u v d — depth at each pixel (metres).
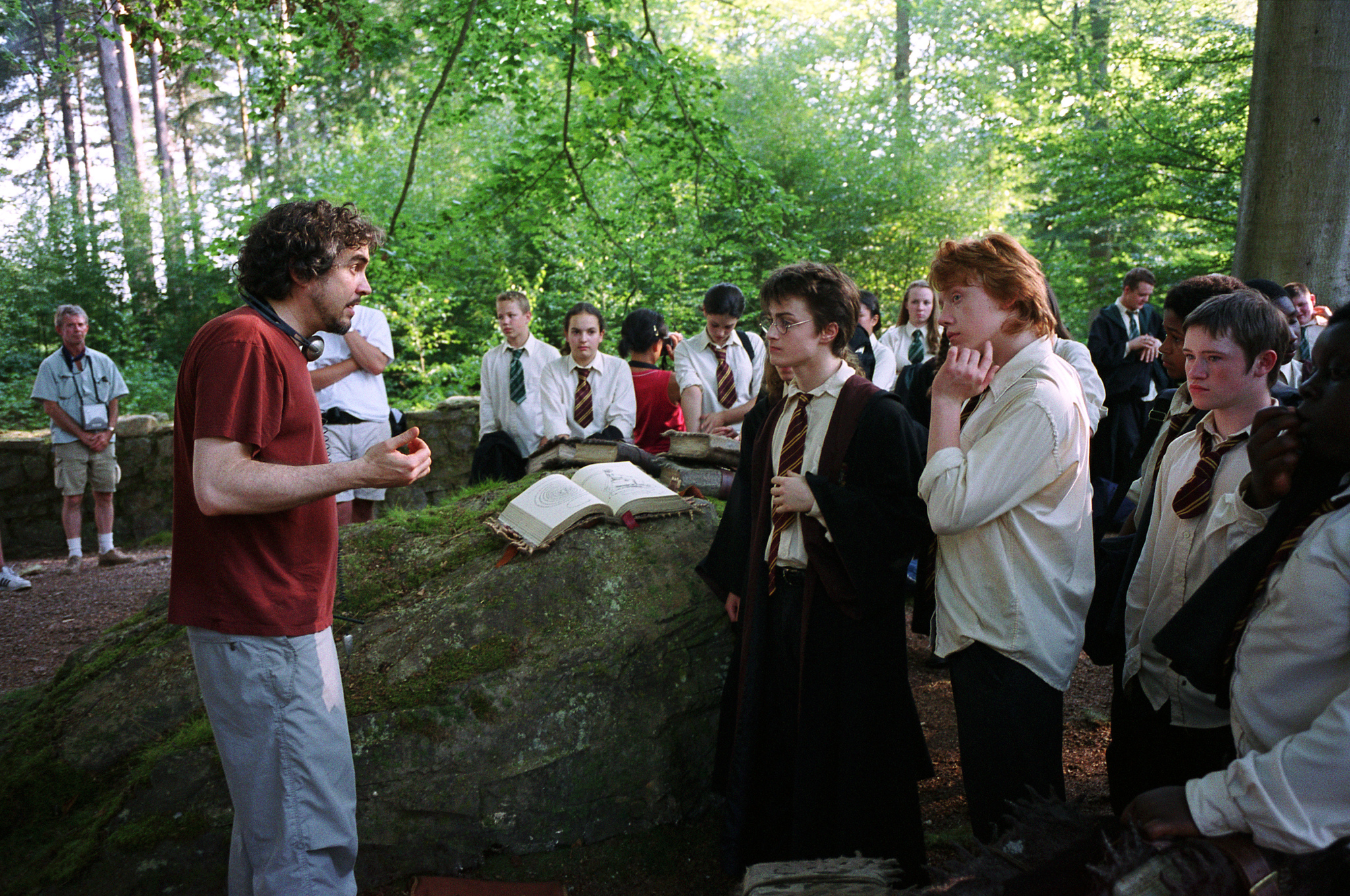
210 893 2.38
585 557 3.03
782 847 2.44
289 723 1.98
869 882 1.69
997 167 15.95
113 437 6.94
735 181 7.53
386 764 2.54
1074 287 14.38
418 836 2.48
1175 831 1.26
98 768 2.76
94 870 2.41
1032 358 2.03
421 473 1.93
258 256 2.00
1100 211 11.28
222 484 1.81
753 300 13.41
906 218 15.16
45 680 4.39
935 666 3.97
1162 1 11.29
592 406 4.73
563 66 7.28
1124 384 5.12
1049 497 2.00
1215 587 1.47
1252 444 1.43
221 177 19.17
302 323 2.07
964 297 2.04
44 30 17.23
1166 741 2.01
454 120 7.41
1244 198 5.71
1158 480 2.10
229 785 2.01
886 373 5.23
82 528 7.87
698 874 2.53
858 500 2.24
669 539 3.14
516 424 5.07
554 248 12.02
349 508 4.60
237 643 1.94
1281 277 5.46
